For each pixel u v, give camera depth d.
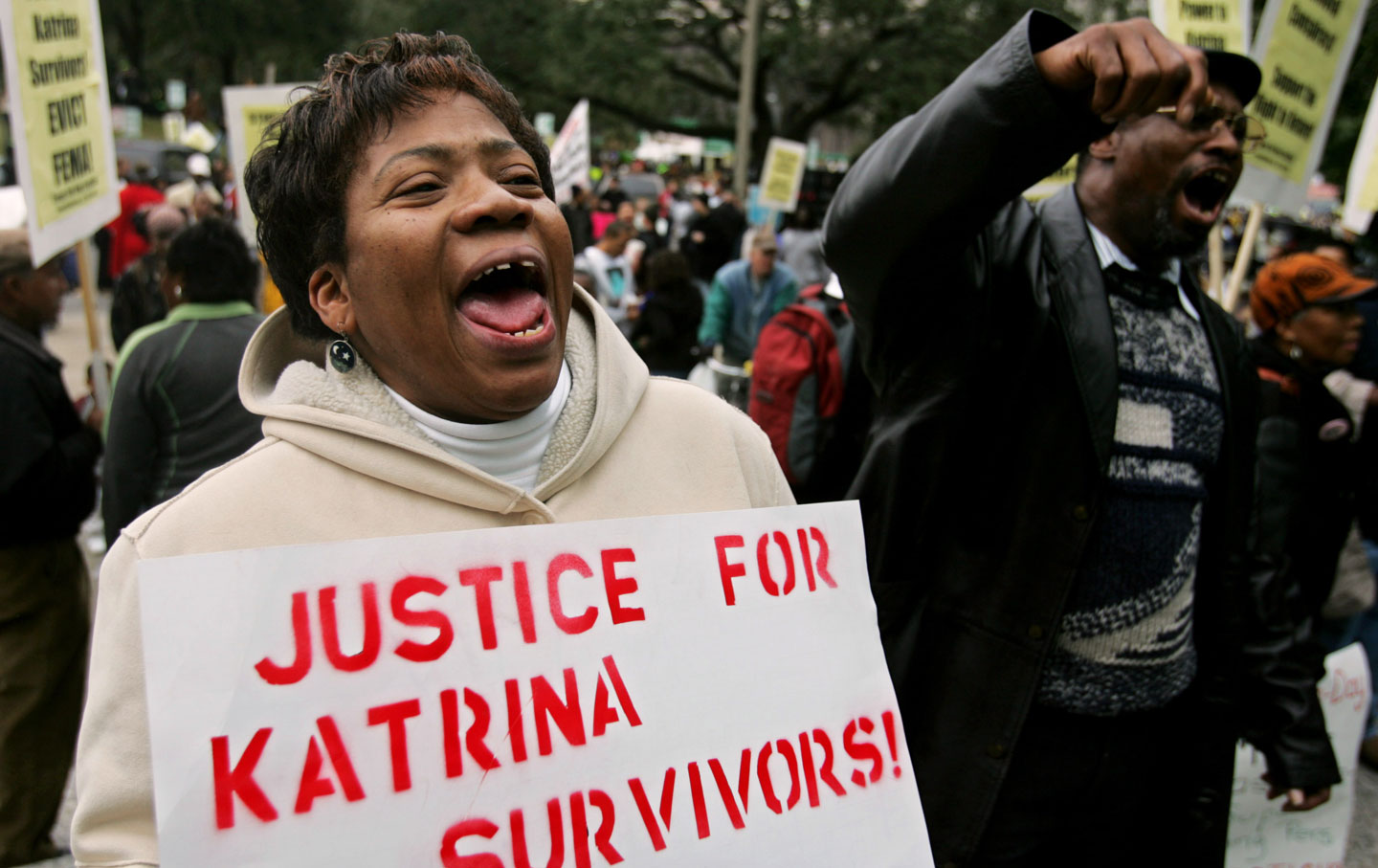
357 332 1.13
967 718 1.86
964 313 1.82
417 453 1.09
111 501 2.88
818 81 27.67
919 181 1.55
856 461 2.47
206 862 0.89
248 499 1.06
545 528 1.08
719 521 1.18
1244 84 1.92
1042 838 1.88
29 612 2.85
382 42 1.12
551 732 1.03
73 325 11.78
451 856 0.97
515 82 26.06
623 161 37.12
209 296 2.91
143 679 1.00
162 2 28.11
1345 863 3.27
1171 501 1.89
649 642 1.10
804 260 8.89
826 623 1.21
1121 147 1.89
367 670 0.97
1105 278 1.91
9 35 2.72
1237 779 2.51
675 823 1.06
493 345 1.05
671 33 26.92
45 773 2.92
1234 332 2.07
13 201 5.91
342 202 1.07
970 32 25.31
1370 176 3.97
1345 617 3.82
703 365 6.51
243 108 4.77
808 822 1.13
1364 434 3.81
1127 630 1.85
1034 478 1.83
